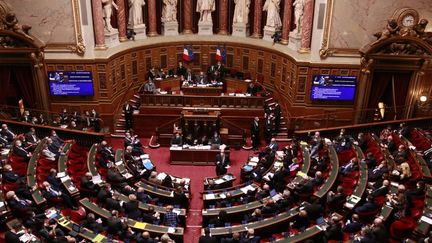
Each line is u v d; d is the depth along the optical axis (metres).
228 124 22.94
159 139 22.77
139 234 13.38
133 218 14.52
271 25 25.52
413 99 22.88
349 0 21.09
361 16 21.36
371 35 21.67
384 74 22.69
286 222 14.30
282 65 24.22
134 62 25.17
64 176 16.48
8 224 13.31
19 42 21.58
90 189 15.98
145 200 15.94
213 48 26.75
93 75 22.88
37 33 21.89
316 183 16.48
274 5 25.00
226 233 13.64
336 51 22.03
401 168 16.56
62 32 21.95
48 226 13.32
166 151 22.38
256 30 26.48
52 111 23.58
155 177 17.66
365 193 15.73
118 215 14.26
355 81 22.50
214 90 24.20
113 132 23.89
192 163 20.95
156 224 14.64
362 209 14.38
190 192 17.94
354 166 17.38
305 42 22.52
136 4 25.19
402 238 13.32
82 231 13.32
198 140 21.61
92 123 22.69
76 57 22.45
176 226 14.78
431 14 21.06
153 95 23.19
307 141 21.53
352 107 23.27
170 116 23.11
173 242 12.71
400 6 21.00
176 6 26.91
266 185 16.22
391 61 21.92
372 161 17.66
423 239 12.30
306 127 23.50
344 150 19.48
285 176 17.22
